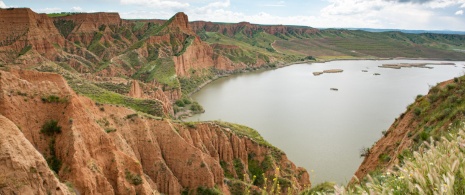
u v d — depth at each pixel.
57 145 41.91
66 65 173.75
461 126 22.25
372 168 39.56
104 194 41.06
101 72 167.50
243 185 63.75
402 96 153.88
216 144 71.25
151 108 96.19
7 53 167.50
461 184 10.23
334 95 157.12
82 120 44.19
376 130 103.50
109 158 45.06
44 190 29.30
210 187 58.03
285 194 61.34
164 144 60.62
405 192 10.82
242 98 152.88
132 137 57.31
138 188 44.72
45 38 185.12
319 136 97.31
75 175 38.81
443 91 38.19
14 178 27.47
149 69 178.38
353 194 12.41
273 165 71.94
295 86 182.62
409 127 38.88
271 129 104.31
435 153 12.64
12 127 29.84
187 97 154.50
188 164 59.16
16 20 183.00
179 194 56.75
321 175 72.31
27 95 44.19
